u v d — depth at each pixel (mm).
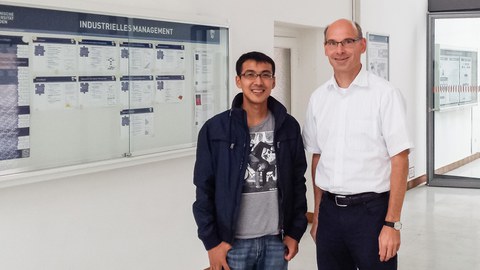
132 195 3070
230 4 3699
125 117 2904
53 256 2646
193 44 3312
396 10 6223
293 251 2209
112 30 2795
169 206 3328
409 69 6594
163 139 3152
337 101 2225
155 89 3074
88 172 2719
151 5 3051
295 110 5086
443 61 6914
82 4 2611
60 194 2660
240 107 2154
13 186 2436
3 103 2320
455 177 6949
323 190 2320
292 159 2211
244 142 2094
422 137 6969
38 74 2457
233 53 3754
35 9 2424
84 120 2686
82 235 2787
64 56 2566
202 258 3592
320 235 2326
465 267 3900
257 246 2145
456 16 6727
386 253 2105
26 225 2516
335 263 2338
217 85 3516
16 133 2381
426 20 6938
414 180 6840
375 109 2135
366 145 2160
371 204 2156
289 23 4457
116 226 2979
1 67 2303
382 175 2166
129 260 3072
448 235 4707
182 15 3193
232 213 2082
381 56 5879
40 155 2490
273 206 2148
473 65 6789
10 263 2461
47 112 2508
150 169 3178
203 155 2139
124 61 2877
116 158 2863
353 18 5430
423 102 6953
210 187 2148
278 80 4855
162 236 3289
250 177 2111
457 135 6949
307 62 5051
